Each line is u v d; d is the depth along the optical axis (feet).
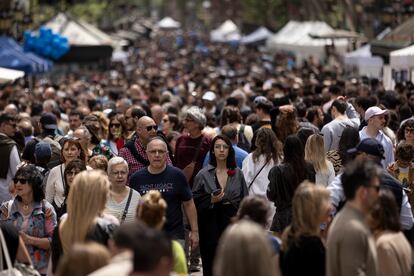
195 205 84.07
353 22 317.01
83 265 45.57
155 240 42.19
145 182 79.25
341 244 53.88
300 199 57.16
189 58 589.73
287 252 57.11
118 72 390.01
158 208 59.77
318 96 146.10
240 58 519.60
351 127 86.94
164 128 124.88
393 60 165.48
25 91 214.90
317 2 375.25
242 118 130.11
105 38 304.09
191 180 97.35
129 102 152.97
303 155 77.05
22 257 62.44
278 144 86.79
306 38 343.26
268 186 77.71
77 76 308.60
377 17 277.64
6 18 261.44
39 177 71.51
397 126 120.06
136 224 43.78
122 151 93.35
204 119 96.94
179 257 59.11
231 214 83.87
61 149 88.33
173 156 101.09
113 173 73.36
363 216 55.06
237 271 44.32
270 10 592.60
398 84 160.76
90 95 181.88
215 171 84.43
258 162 86.58
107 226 59.57
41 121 111.96
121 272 43.32
